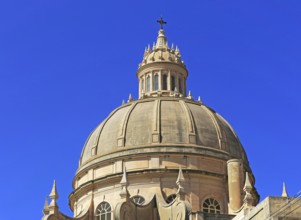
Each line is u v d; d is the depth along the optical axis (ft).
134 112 258.98
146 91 282.15
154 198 230.68
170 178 238.27
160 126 249.34
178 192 215.31
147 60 287.69
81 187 250.57
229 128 267.80
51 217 225.15
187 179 238.68
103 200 242.17
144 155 242.78
